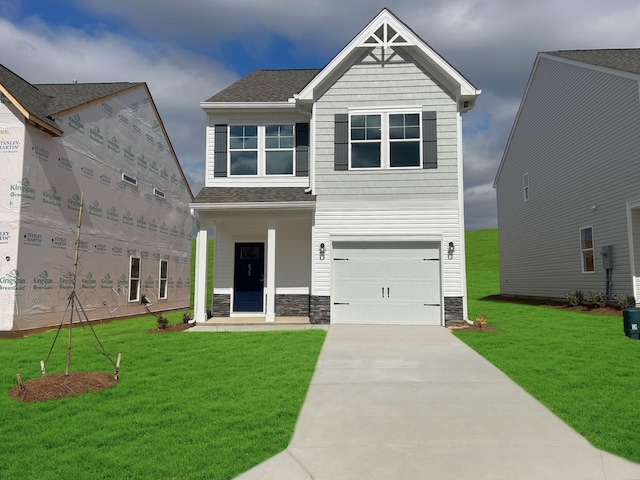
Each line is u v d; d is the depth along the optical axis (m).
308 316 14.62
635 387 6.86
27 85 14.78
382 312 13.30
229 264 15.02
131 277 18.38
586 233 18.16
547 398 6.43
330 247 13.46
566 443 5.05
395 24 13.53
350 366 8.26
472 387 7.01
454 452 4.87
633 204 15.13
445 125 13.53
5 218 12.32
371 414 5.96
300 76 17.64
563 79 19.70
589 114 17.75
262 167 14.73
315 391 6.86
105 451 4.81
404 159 13.53
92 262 15.67
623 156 15.66
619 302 15.19
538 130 22.22
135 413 5.90
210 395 6.62
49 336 12.12
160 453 4.76
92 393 6.69
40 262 13.10
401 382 7.29
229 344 10.27
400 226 13.38
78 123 14.95
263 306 14.91
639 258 15.23
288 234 14.91
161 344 10.41
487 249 54.81
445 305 13.00
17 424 5.51
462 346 9.95
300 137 14.72
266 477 4.36
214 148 14.84
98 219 16.08
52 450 4.84
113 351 9.68
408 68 13.73
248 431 5.36
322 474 4.42
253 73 18.22
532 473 4.41
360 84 13.81
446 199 13.35
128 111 18.33
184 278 23.70
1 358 9.12
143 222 19.45
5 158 12.47
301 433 5.37
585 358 8.69
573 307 17.38
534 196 22.73
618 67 16.03
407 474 4.41
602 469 4.47
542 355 8.97
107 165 16.70
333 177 13.62
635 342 10.17
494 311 16.88
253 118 14.91
